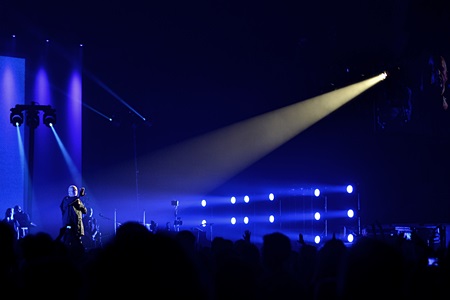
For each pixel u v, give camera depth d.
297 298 4.89
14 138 22.27
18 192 22.23
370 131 21.59
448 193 21.30
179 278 2.50
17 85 22.27
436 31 20.80
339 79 21.88
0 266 4.02
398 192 21.59
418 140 21.31
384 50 21.20
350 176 21.81
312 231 21.52
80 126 23.00
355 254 3.26
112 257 2.52
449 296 4.86
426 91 20.98
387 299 3.19
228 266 4.34
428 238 18.67
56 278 3.05
